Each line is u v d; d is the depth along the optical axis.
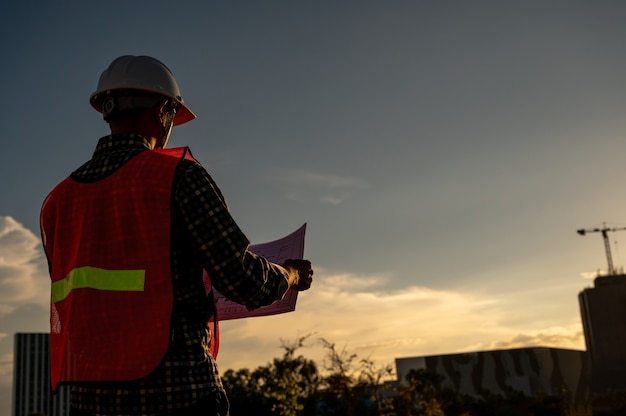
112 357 1.89
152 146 2.22
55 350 2.09
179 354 1.90
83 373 1.91
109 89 2.18
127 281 1.93
